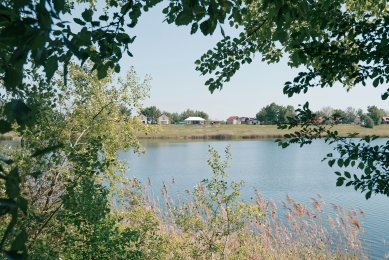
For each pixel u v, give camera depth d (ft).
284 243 35.91
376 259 35.42
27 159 19.34
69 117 27.71
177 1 13.35
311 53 16.33
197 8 8.08
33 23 4.18
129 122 32.40
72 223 19.33
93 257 17.87
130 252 18.95
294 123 15.92
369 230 46.32
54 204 20.92
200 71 21.26
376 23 15.84
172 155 178.70
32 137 19.81
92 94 29.78
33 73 19.16
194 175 110.22
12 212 3.85
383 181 14.29
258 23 20.24
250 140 326.65
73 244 18.29
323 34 19.11
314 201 39.09
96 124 29.43
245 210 26.58
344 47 16.79
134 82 31.89
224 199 26.73
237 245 29.58
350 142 15.31
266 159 160.45
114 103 30.60
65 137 26.08
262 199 35.96
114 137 31.01
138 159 156.76
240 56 20.97
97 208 17.80
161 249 23.61
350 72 17.12
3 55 4.52
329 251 35.04
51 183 20.80
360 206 61.82
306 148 223.30
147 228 23.62
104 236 18.15
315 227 38.75
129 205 29.17
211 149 26.86
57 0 4.33
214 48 20.70
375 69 15.75
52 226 19.24
